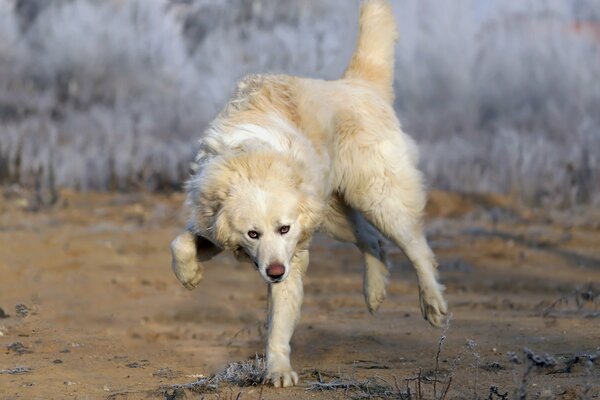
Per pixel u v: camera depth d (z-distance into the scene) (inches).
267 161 327.6
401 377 335.6
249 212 322.3
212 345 428.5
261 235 323.6
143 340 438.3
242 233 325.7
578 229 872.9
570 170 1015.0
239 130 343.0
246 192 323.9
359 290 604.4
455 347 397.4
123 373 357.7
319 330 451.2
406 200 390.3
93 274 627.5
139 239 785.6
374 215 389.4
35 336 437.1
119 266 662.5
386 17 425.4
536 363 337.4
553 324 446.3
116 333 452.4
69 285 584.7
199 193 335.6
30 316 484.1
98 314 498.0
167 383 335.6
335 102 379.9
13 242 743.7
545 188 1024.2
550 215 936.9
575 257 727.1
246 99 359.3
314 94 372.2
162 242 773.9
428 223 887.1
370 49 421.4
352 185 385.1
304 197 329.7
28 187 1030.4
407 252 390.3
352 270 686.5
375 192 386.0
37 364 372.2
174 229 847.7
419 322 471.5
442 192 999.6
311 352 400.2
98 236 792.3
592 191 1018.1
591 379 319.6
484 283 618.8
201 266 358.9
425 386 315.6
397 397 296.5
